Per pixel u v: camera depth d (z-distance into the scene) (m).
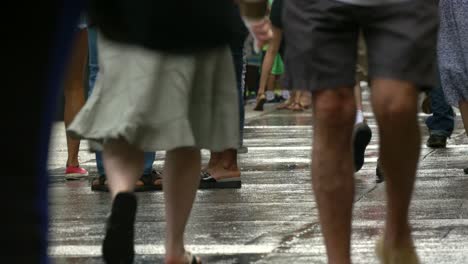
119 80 9.64
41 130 5.51
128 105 9.55
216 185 17.09
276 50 38.09
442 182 17.50
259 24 8.94
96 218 14.23
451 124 22.98
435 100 22.72
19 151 5.43
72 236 12.84
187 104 9.57
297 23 9.17
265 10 8.31
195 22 9.07
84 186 17.80
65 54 5.59
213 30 9.17
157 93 9.52
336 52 9.03
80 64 18.39
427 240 12.18
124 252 9.62
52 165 21.66
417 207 14.68
